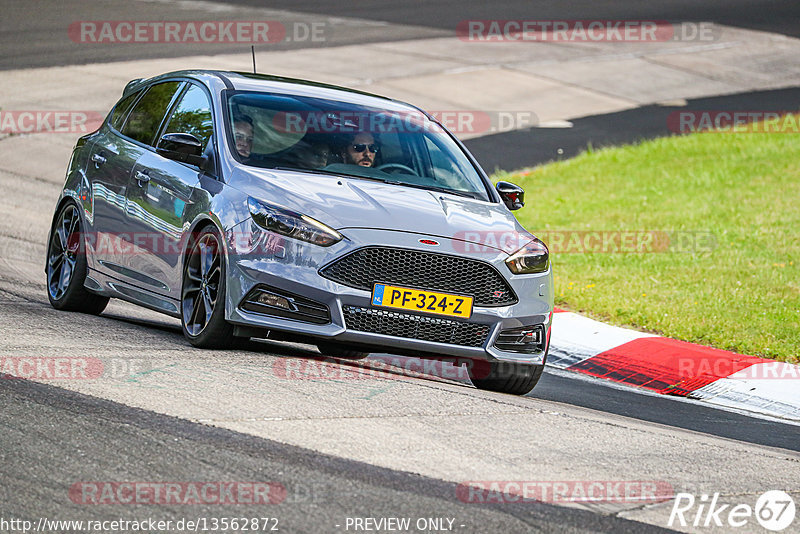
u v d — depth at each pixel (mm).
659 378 31094
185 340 26031
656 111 85438
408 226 24219
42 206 50312
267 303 23500
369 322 23625
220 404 19719
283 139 26797
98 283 29562
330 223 23703
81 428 17812
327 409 20188
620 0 139750
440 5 127938
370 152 27469
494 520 15422
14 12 104438
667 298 38875
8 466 15898
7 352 22656
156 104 30203
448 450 18594
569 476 17984
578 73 97062
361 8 122125
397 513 15266
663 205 55031
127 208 28219
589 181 61688
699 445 21609
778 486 19141
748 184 58781
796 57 112062
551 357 33250
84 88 76562
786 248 45938
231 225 23953
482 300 24469
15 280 35156
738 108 87188
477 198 27750
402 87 85125
